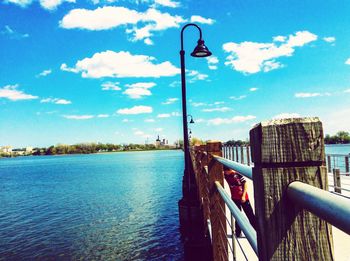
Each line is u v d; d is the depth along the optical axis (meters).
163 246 16.69
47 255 16.50
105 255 15.88
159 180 52.50
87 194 39.81
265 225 1.19
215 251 4.20
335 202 0.76
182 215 12.11
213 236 4.26
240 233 5.87
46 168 123.75
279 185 1.18
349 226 0.68
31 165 168.12
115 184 49.88
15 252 17.36
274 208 1.17
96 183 53.62
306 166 1.17
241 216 2.03
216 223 4.18
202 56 11.37
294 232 1.16
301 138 1.17
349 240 5.22
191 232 9.41
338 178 9.83
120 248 16.83
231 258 4.46
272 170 1.19
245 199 6.19
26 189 51.19
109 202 32.34
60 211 29.44
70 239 19.31
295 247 1.16
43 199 38.31
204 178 7.23
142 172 73.44
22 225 24.47
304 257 1.15
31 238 20.25
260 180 1.24
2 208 33.28
